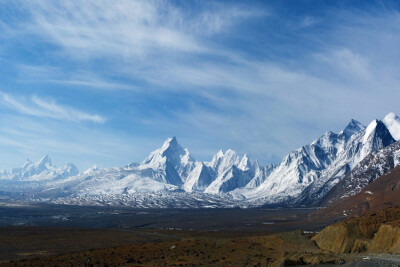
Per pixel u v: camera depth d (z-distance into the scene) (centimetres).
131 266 9550
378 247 10412
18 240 16950
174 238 18162
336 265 8956
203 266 9394
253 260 9894
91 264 9850
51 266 9706
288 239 11906
